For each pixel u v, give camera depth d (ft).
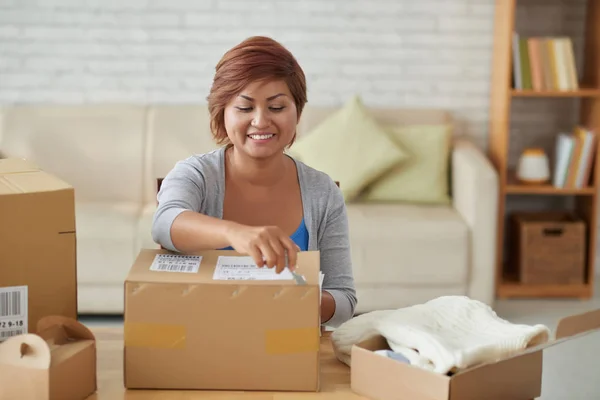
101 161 16.20
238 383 5.63
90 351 5.53
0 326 5.60
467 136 17.49
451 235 14.67
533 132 17.56
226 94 6.79
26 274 5.62
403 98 17.42
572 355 13.43
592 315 5.77
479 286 14.85
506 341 5.66
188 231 5.95
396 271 14.70
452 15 17.11
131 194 16.21
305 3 17.04
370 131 16.01
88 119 16.40
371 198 15.99
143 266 5.75
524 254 16.11
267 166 7.16
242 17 17.08
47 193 5.61
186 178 7.07
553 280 16.19
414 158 16.06
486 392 5.41
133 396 5.55
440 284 14.82
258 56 6.70
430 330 5.82
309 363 5.63
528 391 5.69
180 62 17.21
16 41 17.03
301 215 7.37
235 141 6.90
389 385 5.49
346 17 17.11
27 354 5.24
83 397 5.49
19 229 5.56
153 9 17.03
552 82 16.05
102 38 17.10
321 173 7.55
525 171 16.42
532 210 17.69
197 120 16.55
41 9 16.94
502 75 16.20
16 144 16.14
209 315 5.54
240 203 7.25
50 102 17.24
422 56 17.25
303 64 17.25
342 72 17.30
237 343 5.58
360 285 14.75
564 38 16.14
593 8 16.52
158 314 5.55
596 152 16.02
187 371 5.61
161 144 16.33
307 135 16.31
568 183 16.12
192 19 17.08
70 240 5.72
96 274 14.42
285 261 5.71
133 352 5.59
